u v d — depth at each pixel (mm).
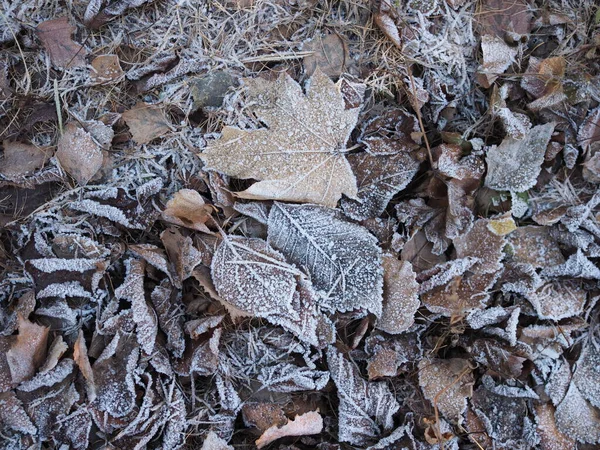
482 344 516
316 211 509
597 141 529
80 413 475
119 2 514
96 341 485
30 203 512
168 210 494
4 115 513
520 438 516
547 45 552
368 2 533
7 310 492
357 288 503
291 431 489
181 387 501
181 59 522
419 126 524
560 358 526
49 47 517
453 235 515
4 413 464
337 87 509
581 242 519
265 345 512
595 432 520
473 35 540
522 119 525
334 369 507
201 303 507
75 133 505
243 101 517
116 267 502
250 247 498
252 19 529
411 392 520
